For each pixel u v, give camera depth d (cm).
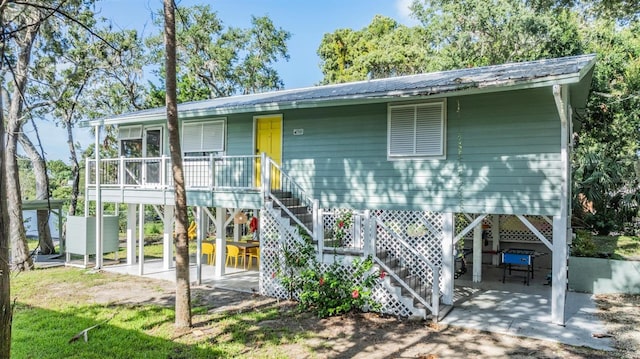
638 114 1752
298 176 1045
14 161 1304
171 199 1124
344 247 907
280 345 635
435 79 969
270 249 944
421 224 895
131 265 1334
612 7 1299
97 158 1274
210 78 2683
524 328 723
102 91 2202
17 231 1287
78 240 1316
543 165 772
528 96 786
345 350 618
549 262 1405
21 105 1313
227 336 672
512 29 2092
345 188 980
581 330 711
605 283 984
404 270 880
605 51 1900
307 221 967
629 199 1612
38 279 1127
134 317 772
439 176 871
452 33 2322
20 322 747
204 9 2462
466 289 1029
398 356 596
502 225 1501
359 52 3234
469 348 629
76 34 1558
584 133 1900
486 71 976
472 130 838
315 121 1024
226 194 1029
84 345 633
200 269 1069
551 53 2047
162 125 1308
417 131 893
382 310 800
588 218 1661
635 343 646
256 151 1140
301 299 830
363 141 959
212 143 1210
